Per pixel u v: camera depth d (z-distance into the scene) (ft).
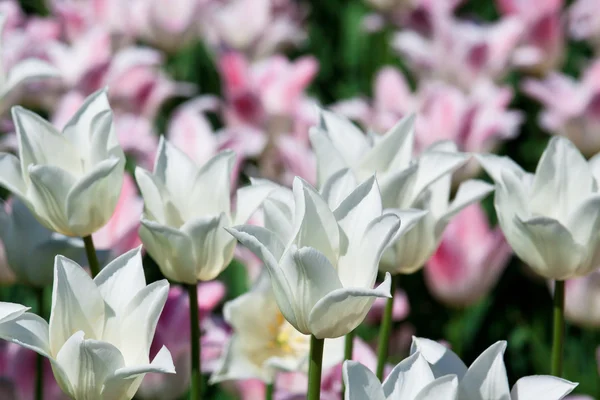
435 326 7.16
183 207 5.43
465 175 7.13
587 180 5.43
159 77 7.90
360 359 5.81
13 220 5.63
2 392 5.67
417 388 5.00
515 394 5.10
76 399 5.11
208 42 9.42
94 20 8.71
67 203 5.35
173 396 5.76
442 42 8.52
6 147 7.17
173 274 5.39
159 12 8.79
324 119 5.62
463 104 7.13
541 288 7.45
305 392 5.77
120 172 5.39
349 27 10.41
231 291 6.70
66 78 7.61
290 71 7.53
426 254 5.57
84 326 5.14
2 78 5.91
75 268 5.12
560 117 7.77
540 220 5.36
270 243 5.09
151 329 5.10
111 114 5.38
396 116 7.36
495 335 7.18
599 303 6.32
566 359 6.63
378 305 6.36
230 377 5.70
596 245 5.39
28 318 5.10
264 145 7.56
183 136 6.72
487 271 6.48
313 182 6.82
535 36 8.98
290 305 5.08
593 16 9.42
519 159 9.30
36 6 10.80
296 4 10.84
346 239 5.10
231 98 7.39
